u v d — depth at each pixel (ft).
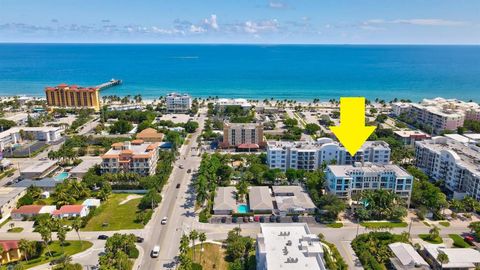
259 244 419.54
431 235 519.60
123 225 555.69
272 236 432.25
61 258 444.55
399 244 477.77
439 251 465.47
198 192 606.96
